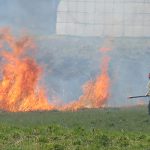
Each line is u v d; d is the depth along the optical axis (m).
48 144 33.09
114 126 48.69
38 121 52.81
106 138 35.59
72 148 32.69
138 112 65.19
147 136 37.34
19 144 33.25
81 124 49.47
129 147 33.59
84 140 35.03
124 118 56.31
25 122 51.41
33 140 34.47
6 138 34.91
